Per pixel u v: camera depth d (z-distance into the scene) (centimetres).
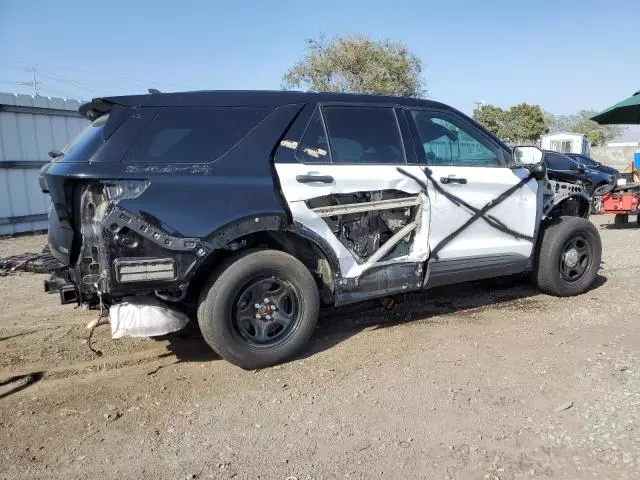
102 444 311
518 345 444
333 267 425
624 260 779
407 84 3095
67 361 426
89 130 403
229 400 361
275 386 380
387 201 440
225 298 384
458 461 289
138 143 375
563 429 316
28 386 385
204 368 412
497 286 628
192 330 488
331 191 414
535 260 565
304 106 426
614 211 1223
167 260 361
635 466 279
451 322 505
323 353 437
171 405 355
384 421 330
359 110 448
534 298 580
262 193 389
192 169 378
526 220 527
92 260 371
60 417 342
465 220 484
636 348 431
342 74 3053
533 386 371
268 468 286
